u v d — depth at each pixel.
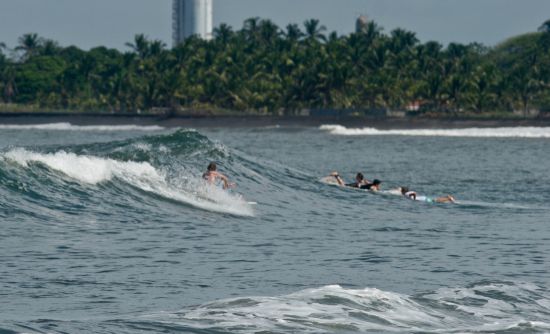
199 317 56.38
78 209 107.94
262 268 79.56
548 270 81.25
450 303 62.47
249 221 111.25
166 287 69.75
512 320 59.66
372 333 54.41
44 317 57.34
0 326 51.34
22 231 93.38
